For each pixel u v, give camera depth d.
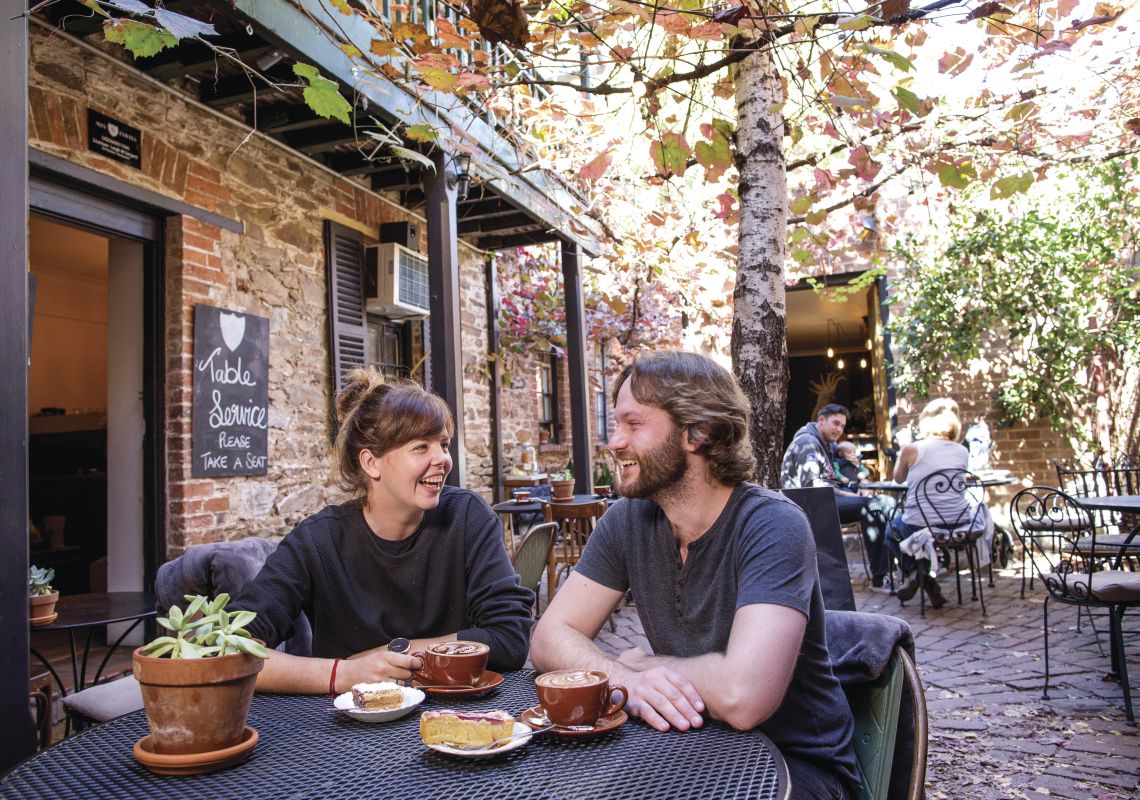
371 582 1.89
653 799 1.02
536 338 9.02
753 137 3.20
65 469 6.96
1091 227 8.13
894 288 10.18
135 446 4.48
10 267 1.63
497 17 2.38
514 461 8.82
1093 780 2.90
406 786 1.08
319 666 1.56
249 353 4.86
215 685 1.13
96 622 2.74
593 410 11.45
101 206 4.12
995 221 8.35
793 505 1.55
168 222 4.48
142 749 1.16
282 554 1.86
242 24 3.36
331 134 5.12
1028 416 8.88
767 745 1.23
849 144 3.53
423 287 6.57
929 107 4.10
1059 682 4.08
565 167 6.05
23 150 1.67
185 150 4.51
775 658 1.34
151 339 4.45
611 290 9.88
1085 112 4.71
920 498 5.96
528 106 5.04
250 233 4.98
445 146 4.49
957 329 8.80
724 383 1.58
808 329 17.50
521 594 1.93
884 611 5.95
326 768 1.15
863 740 1.58
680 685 1.38
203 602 1.22
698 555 1.57
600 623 1.73
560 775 1.11
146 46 2.17
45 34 3.72
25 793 1.07
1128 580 3.70
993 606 5.94
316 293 5.60
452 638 1.78
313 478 5.45
